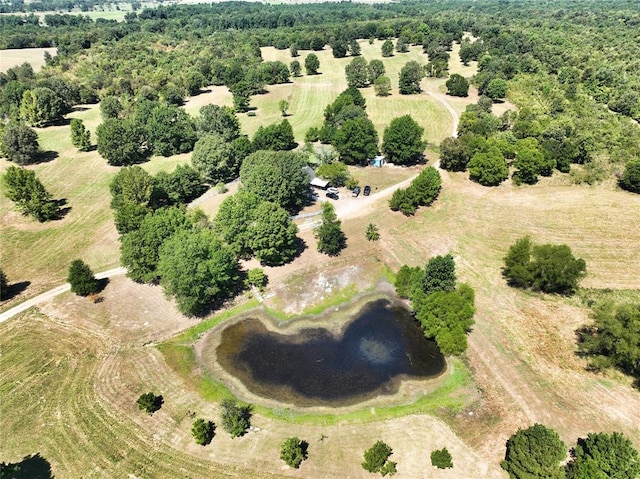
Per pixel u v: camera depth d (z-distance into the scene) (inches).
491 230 3777.1
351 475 2030.0
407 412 2340.1
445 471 2031.3
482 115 5516.7
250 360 2669.8
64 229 3897.6
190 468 2057.1
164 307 3016.7
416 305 2839.6
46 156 5305.1
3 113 6397.6
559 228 3774.6
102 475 2023.9
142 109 5565.9
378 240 3661.4
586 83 6850.4
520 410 2311.8
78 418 2283.5
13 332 2817.4
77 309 2999.5
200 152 4441.4
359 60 7337.6
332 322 2952.8
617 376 2480.3
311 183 4411.9
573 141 4751.5
